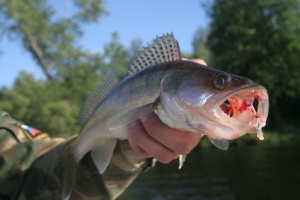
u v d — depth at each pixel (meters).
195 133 0.33
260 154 2.94
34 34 4.16
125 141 0.40
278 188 1.68
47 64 4.27
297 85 5.16
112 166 0.41
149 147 0.34
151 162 0.40
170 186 1.95
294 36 5.05
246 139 3.93
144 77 0.38
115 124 0.36
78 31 4.29
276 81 5.13
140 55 0.41
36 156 0.49
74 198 0.43
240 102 0.32
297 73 5.14
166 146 0.33
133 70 0.41
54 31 4.21
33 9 4.07
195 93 0.33
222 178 2.04
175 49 0.38
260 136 0.30
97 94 0.46
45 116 3.73
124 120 0.35
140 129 0.34
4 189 0.48
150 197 1.73
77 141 0.45
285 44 5.07
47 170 0.45
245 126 0.31
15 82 3.99
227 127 0.31
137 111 0.35
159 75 0.36
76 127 3.84
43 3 4.15
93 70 4.27
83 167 0.44
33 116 3.80
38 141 0.50
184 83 0.34
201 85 0.33
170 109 0.34
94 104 0.46
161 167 2.71
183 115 0.33
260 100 0.31
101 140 0.42
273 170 2.11
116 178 0.42
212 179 2.04
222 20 5.28
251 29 5.09
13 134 0.51
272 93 5.14
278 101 5.64
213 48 5.46
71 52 4.21
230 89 0.32
